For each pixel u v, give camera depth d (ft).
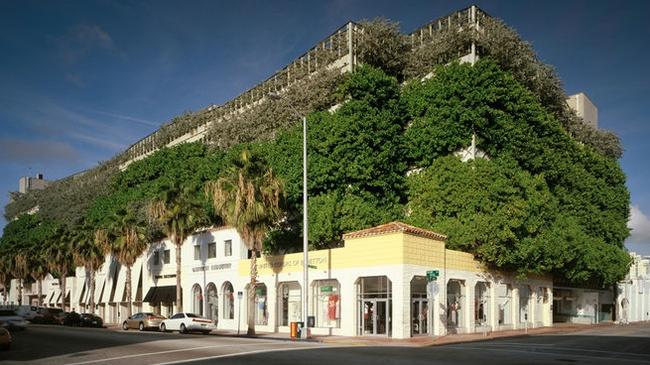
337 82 171.94
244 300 144.36
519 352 67.41
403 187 138.10
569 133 185.37
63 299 230.68
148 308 190.29
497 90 134.62
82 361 58.34
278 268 132.67
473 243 118.93
